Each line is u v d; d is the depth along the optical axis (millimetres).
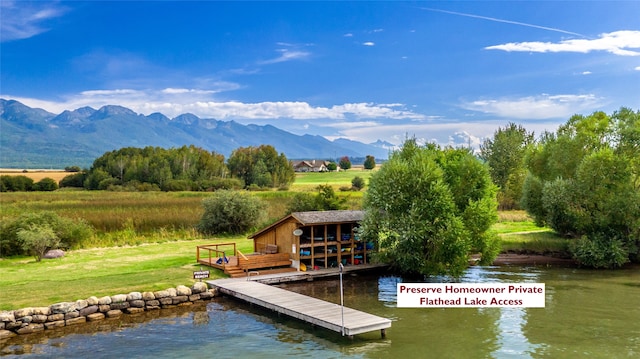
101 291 26703
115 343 21359
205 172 134250
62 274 31156
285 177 146000
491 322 24109
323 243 35500
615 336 21953
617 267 38312
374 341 21359
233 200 50875
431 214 32156
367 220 33906
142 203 69688
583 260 38281
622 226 39969
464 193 34844
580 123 46531
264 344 21094
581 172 40844
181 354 20000
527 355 19594
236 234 50438
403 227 32094
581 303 27672
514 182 72125
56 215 42062
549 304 27500
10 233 38312
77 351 20391
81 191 113938
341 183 146750
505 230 51062
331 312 23312
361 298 28625
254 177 139500
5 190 116938
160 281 29359
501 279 33875
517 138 73562
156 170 128500
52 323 23484
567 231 42562
